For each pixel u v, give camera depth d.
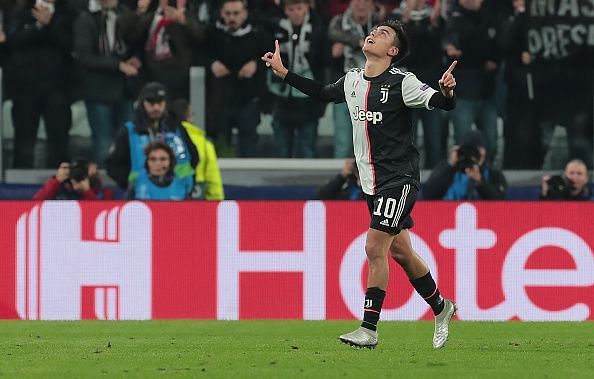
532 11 45.31
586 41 45.59
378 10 44.72
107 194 41.81
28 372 19.98
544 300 34.41
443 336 24.64
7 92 45.22
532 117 45.66
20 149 45.50
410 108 22.88
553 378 19.14
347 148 45.31
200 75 45.09
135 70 44.91
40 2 44.75
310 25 44.72
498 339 28.17
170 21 44.56
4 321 34.16
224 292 34.72
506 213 34.41
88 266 34.72
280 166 45.28
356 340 23.00
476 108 45.25
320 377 18.98
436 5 44.91
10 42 44.94
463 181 41.47
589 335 29.62
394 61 23.39
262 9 44.97
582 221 34.41
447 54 44.94
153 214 34.72
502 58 45.22
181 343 26.53
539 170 45.78
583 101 45.75
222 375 19.31
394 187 22.80
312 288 34.66
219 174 41.84
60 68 45.09
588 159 45.97
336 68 44.81
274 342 26.80
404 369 20.28
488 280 34.41
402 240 23.72
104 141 45.34
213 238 34.72
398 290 34.44
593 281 34.41
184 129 40.97
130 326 32.44
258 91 45.16
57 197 40.72
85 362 21.72
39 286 34.72
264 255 34.66
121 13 44.69
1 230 34.69
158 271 34.72
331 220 34.59
